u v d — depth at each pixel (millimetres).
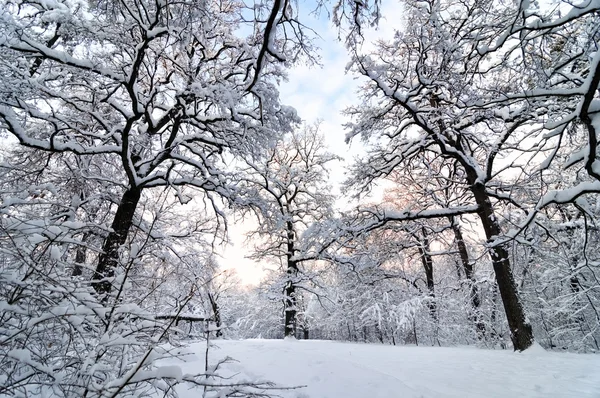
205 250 11383
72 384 2129
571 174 10859
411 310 16172
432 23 9094
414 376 6051
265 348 7152
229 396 2699
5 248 2686
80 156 8484
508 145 10336
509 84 7949
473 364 7344
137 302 3330
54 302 2676
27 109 6348
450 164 14297
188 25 5840
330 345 11734
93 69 6840
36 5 6277
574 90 5566
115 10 6352
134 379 2223
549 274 13555
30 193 4543
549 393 5023
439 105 11297
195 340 3701
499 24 8180
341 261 14836
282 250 18328
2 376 2348
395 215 11891
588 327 13234
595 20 5219
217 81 8008
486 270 16594
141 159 9469
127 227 7727
